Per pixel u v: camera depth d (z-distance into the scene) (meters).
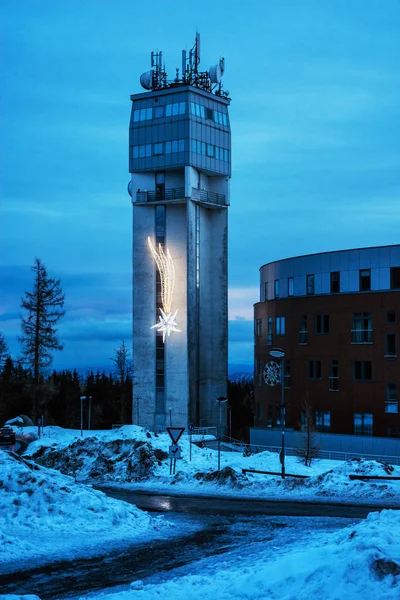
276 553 20.55
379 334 59.62
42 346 91.69
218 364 87.69
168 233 85.94
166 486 42.53
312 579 14.50
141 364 85.88
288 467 47.28
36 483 28.19
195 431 80.69
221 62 90.56
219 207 88.31
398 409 58.34
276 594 14.46
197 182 86.00
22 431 77.56
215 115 87.56
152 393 85.19
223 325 87.88
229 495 37.28
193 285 85.25
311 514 30.12
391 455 55.59
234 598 14.83
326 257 63.88
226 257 88.50
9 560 21.12
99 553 22.23
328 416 62.38
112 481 47.94
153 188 86.75
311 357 64.00
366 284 61.34
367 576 13.67
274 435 63.19
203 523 28.09
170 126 84.44
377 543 15.09
